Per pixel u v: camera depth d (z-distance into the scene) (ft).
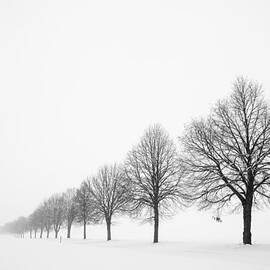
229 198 87.97
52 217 294.25
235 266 49.62
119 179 159.63
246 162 83.71
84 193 198.29
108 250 90.27
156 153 125.18
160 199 122.83
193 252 78.64
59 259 62.39
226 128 89.30
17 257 67.56
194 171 89.51
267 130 84.43
